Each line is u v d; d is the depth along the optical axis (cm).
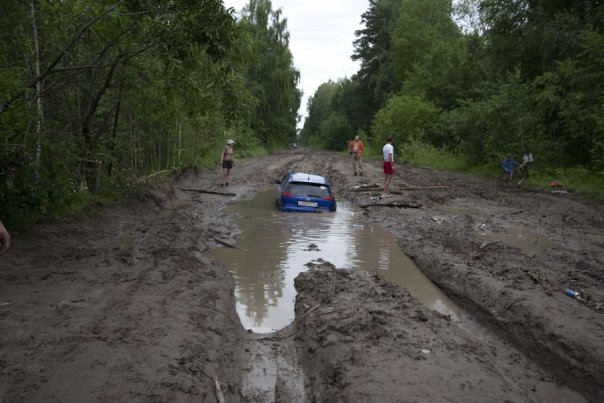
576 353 470
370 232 1104
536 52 2445
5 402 353
